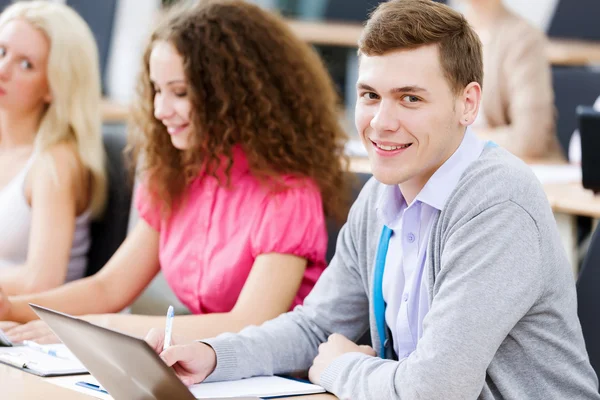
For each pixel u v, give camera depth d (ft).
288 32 10.11
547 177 13.47
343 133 10.17
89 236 12.01
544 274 6.50
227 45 9.57
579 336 6.93
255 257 9.34
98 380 6.43
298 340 7.73
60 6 11.81
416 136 6.63
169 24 9.55
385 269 7.42
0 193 11.72
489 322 6.26
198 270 9.64
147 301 11.90
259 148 9.46
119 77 20.25
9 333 8.63
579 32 22.80
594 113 11.41
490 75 16.92
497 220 6.46
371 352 7.50
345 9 24.99
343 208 9.72
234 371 7.22
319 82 10.12
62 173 11.44
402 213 7.27
